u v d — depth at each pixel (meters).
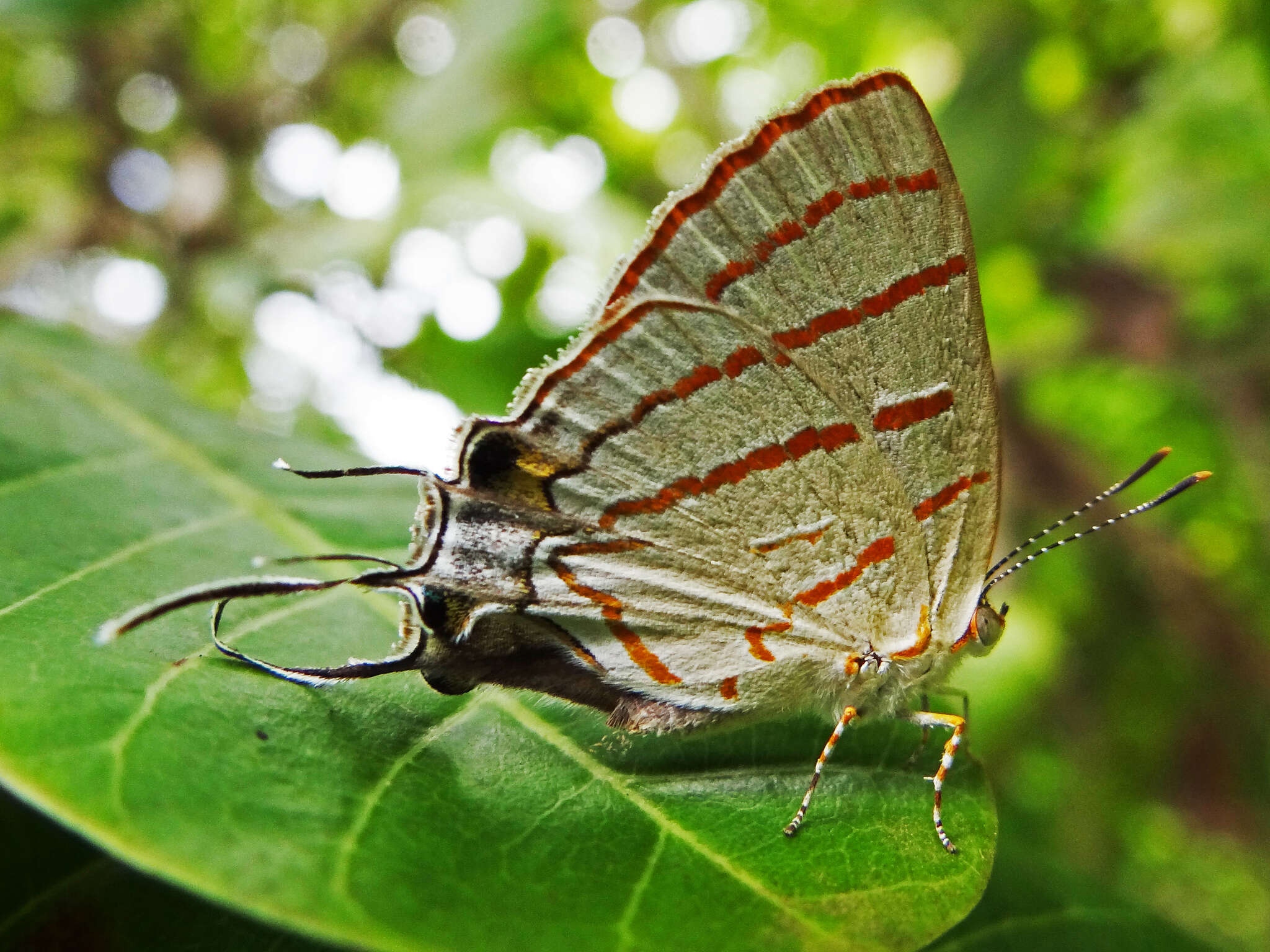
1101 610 0.14
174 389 0.08
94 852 0.07
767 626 0.07
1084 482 0.14
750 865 0.07
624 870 0.07
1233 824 0.14
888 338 0.07
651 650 0.07
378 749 0.07
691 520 0.07
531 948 0.07
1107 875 0.13
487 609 0.07
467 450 0.07
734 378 0.07
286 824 0.07
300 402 0.11
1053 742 0.14
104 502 0.08
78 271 0.11
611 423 0.07
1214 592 0.14
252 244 0.11
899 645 0.08
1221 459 0.15
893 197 0.07
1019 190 0.11
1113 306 0.14
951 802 0.07
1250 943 0.15
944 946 0.08
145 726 0.07
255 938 0.07
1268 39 0.11
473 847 0.07
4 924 0.07
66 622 0.07
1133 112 0.13
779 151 0.07
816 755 0.08
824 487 0.07
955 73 0.12
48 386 0.08
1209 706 0.14
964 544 0.08
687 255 0.07
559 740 0.07
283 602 0.08
